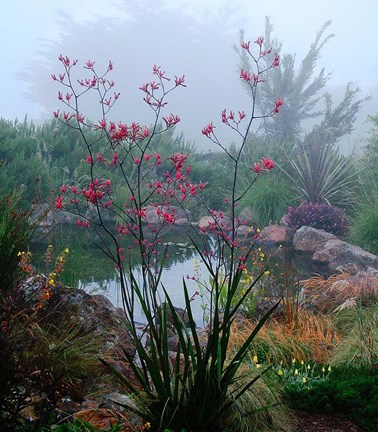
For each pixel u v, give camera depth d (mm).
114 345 5625
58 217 14477
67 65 4293
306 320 7316
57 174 17594
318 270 11500
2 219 5746
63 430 3672
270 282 8719
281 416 4789
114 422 4102
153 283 4426
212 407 4250
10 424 3486
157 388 4176
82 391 4758
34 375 3629
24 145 18703
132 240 13594
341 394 5109
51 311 5422
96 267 10773
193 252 12680
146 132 4488
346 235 14539
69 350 4945
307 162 17047
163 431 4176
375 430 4762
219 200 18391
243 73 4461
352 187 17188
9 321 3809
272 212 16203
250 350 6164
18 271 5570
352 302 7770
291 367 5934
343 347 6336
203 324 7816
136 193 16656
